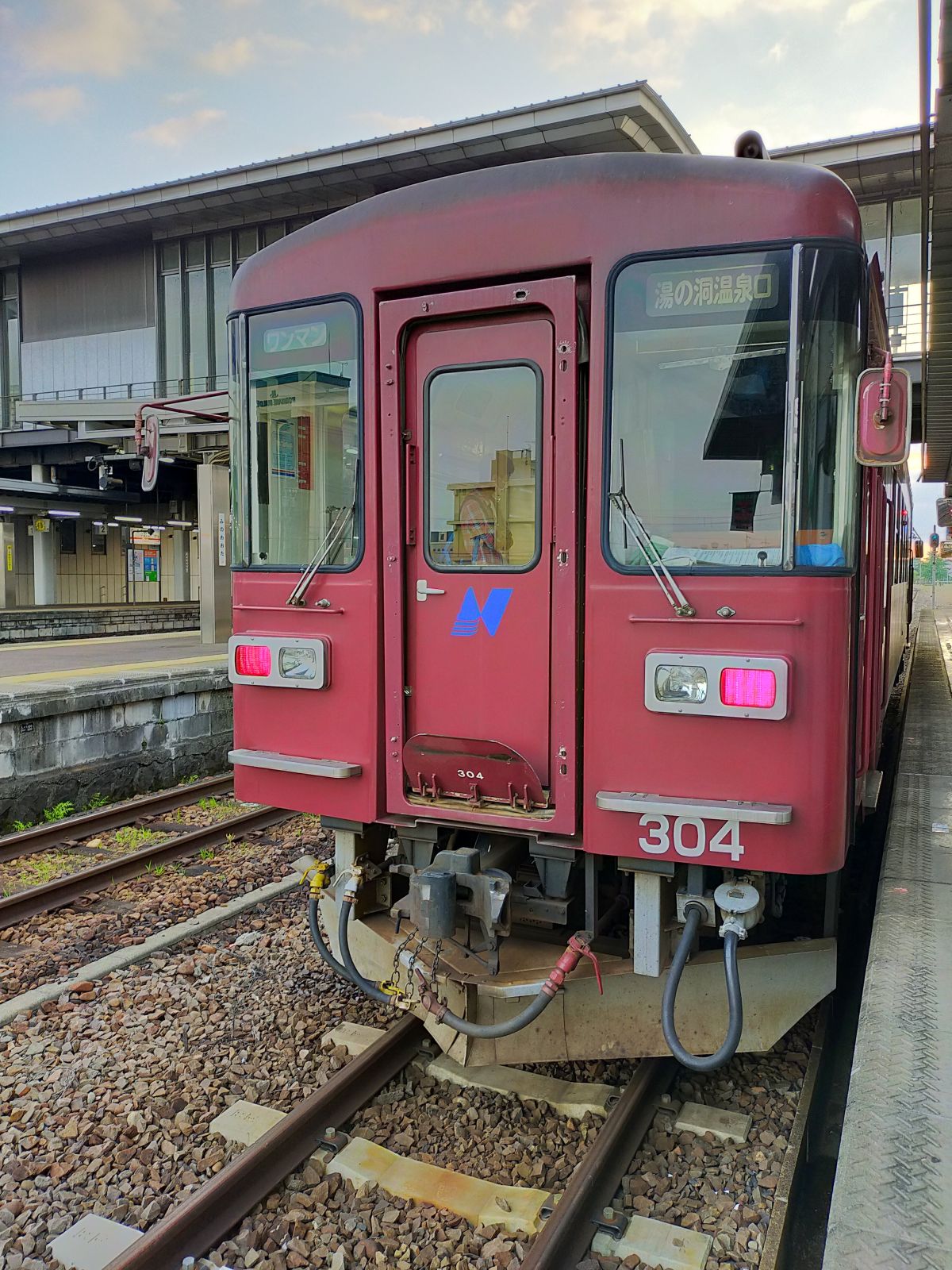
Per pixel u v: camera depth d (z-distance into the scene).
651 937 3.25
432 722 3.52
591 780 3.21
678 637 3.07
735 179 3.03
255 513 3.85
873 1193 2.10
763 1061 3.94
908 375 2.89
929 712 9.12
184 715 10.06
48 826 7.39
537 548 3.28
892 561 7.36
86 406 18.09
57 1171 3.21
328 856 6.88
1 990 4.68
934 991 3.05
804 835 2.96
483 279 3.30
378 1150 3.27
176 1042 4.10
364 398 3.50
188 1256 2.79
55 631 25.95
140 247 24.47
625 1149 3.25
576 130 17.06
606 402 3.13
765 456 3.00
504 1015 3.54
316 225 3.68
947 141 5.81
